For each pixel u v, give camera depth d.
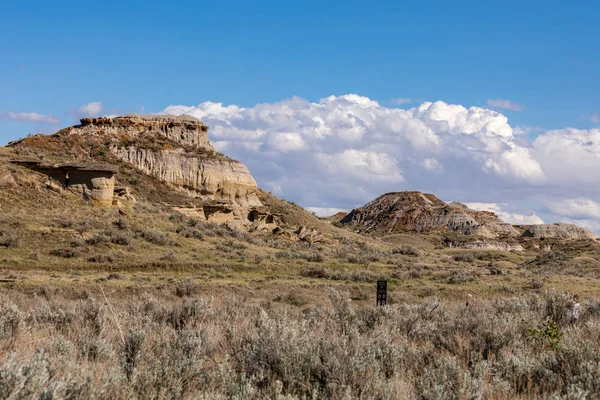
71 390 7.02
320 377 9.37
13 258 52.91
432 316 18.14
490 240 194.50
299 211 124.56
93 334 12.98
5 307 12.41
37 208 66.94
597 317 19.42
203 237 74.38
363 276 57.25
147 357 10.12
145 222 73.56
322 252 84.75
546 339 13.32
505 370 10.53
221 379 8.98
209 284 47.88
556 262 86.81
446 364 9.59
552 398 8.12
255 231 94.94
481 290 47.56
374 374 9.12
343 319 16.36
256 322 15.66
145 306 19.89
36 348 10.59
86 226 64.44
